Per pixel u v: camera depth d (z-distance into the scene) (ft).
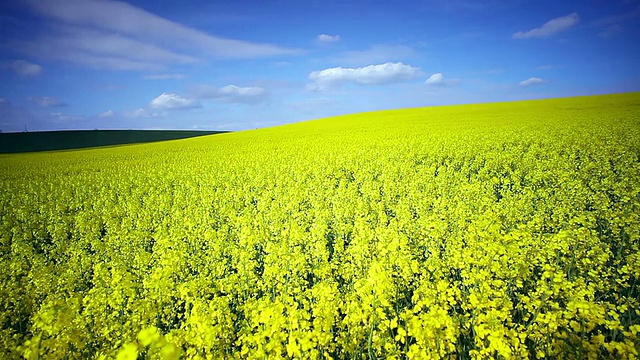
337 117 260.21
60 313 14.82
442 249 29.12
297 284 22.93
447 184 52.31
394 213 42.45
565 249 22.47
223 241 33.50
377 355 16.48
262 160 91.76
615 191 40.42
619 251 25.76
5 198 69.05
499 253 20.74
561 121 120.67
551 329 14.16
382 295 16.34
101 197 63.05
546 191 44.93
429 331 13.73
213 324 17.08
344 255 28.12
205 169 85.40
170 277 23.72
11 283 25.58
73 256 33.88
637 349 12.87
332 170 70.33
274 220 40.06
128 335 17.58
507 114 167.43
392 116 218.18
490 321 14.65
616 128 94.38
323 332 15.17
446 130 121.39
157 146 174.19
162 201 56.18
